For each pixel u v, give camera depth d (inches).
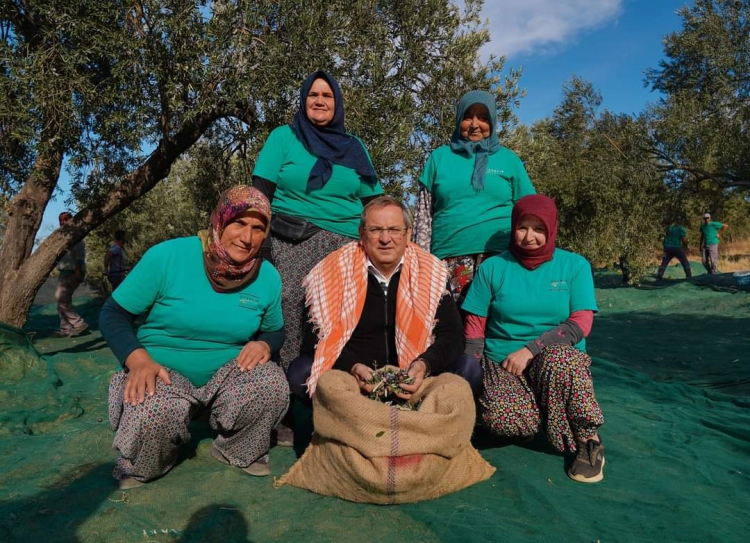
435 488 97.0
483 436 129.6
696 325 314.0
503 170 137.9
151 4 211.9
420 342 113.0
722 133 570.9
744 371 205.2
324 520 90.9
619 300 430.9
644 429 135.0
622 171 568.7
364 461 93.0
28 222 262.1
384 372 105.3
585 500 98.4
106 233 445.1
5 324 199.5
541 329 117.8
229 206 98.9
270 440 116.2
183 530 88.6
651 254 541.0
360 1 242.8
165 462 102.9
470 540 83.5
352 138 137.9
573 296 117.0
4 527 88.5
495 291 121.0
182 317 103.8
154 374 98.0
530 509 94.7
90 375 211.5
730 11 593.6
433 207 145.6
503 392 115.3
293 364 115.7
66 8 207.9
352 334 115.8
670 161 601.6
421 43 259.6
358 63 245.0
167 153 264.4
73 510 93.6
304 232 130.7
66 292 330.3
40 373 196.1
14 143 270.8
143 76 226.1
